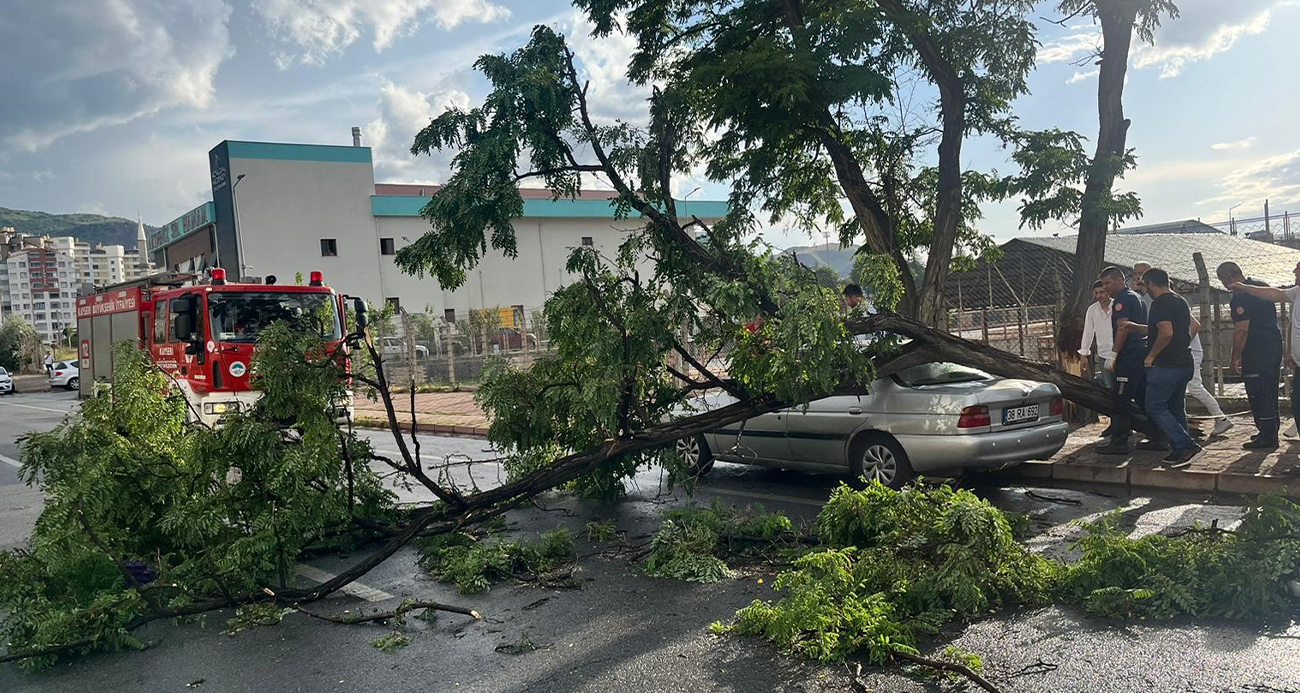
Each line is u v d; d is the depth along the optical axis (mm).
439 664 4543
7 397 39344
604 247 54594
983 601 4703
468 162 7953
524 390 7324
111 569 5902
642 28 10680
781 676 4109
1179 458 8062
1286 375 10586
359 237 47625
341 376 6254
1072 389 8188
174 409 6785
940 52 10023
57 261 172750
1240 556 4582
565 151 8352
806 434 8508
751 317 6820
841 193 11484
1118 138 10539
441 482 7633
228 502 5977
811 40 9125
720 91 9109
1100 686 3760
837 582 4719
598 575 6047
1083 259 10727
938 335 7754
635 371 6887
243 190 44500
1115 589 4570
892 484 7898
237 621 5391
